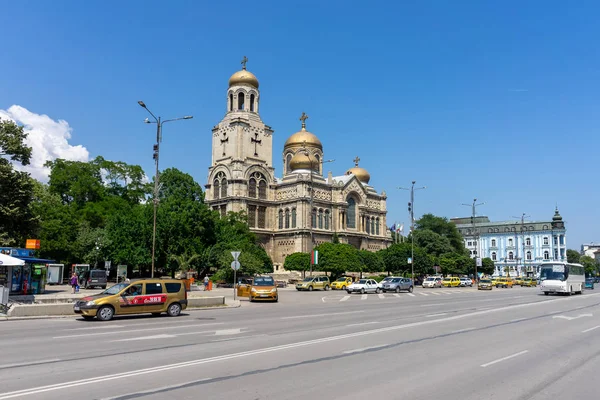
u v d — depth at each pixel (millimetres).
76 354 15875
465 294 62469
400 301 47375
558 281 58531
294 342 18859
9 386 11484
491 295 59531
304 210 102750
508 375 13422
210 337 20234
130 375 12727
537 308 38000
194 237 73375
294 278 93688
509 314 32562
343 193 110750
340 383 12117
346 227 110188
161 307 29688
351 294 61750
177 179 92875
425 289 81625
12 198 46969
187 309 36375
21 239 50062
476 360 15539
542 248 157875
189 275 80000
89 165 89312
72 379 12242
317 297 54531
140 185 96750
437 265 112125
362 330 23000
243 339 19641
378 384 12070
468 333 22250
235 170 103625
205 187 111750
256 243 100250
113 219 74188
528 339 20516
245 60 114500
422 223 144125
